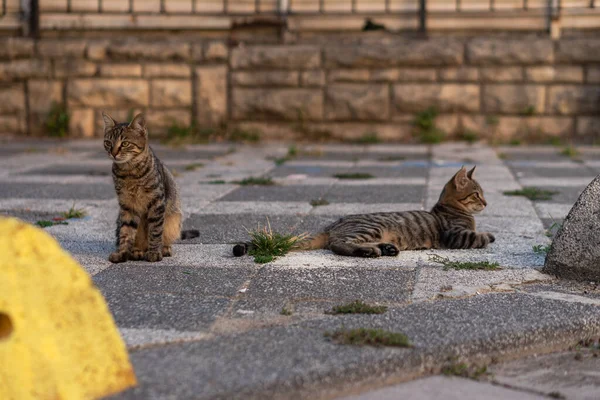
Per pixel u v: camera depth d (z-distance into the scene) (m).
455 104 17.84
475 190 8.09
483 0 17.78
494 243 7.93
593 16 17.59
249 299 5.86
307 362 4.51
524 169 13.92
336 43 18.12
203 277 6.46
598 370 4.96
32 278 3.89
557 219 9.19
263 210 9.77
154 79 18.25
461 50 17.66
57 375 3.84
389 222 7.66
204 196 10.92
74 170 13.68
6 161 14.89
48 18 18.30
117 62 18.23
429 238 7.80
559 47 17.45
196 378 4.27
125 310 5.53
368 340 4.85
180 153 16.39
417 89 17.86
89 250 7.53
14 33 18.41
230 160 15.36
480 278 6.43
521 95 17.69
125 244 7.04
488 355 5.01
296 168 14.17
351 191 11.30
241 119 18.30
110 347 4.11
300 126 18.23
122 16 18.23
